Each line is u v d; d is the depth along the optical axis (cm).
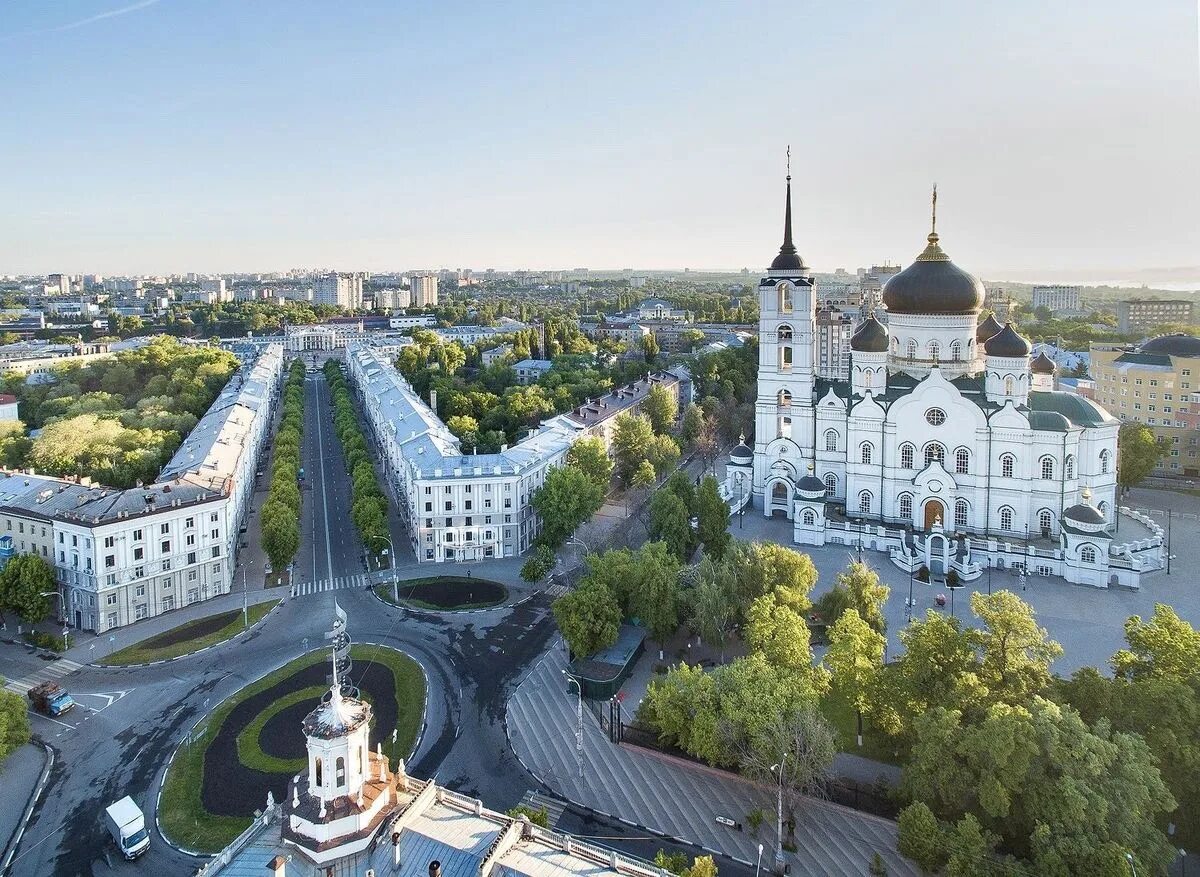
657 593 11794
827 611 12112
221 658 12606
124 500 14225
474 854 6031
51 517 13950
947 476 16188
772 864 8069
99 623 13512
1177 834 7844
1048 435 15588
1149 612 13200
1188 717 7781
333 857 6038
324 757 6138
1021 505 15900
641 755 9831
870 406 17262
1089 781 7006
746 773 8500
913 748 8019
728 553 12769
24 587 13175
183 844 8394
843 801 8794
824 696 10631
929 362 17875
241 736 10294
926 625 9169
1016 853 7475
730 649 12338
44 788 9369
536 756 9925
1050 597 13912
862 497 17612
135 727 10625
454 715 10869
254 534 18788
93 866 8106
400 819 6331
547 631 13350
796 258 18350
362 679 11781
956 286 17425
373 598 14900
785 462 18750
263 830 6594
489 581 15638
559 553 16912
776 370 18825
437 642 13025
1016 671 8481
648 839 8469
